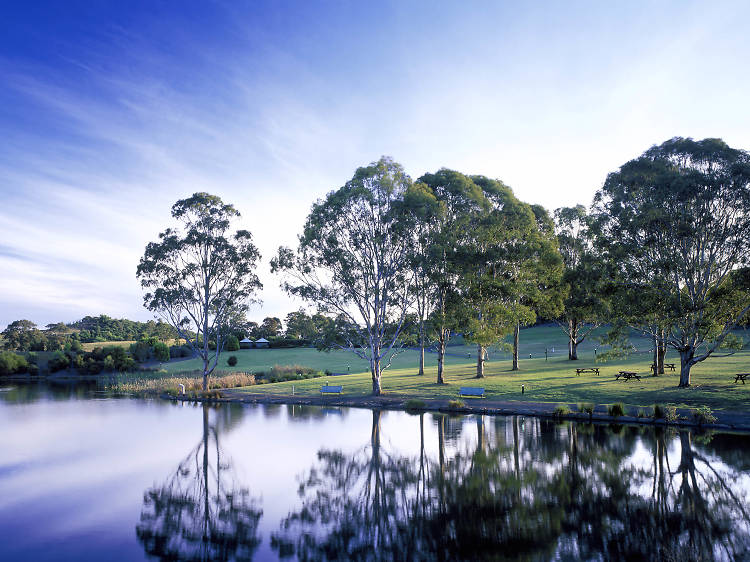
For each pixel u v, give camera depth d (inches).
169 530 551.5
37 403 1704.0
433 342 2065.7
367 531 539.8
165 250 1895.9
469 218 1641.2
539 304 2073.1
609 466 761.0
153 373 2856.8
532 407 1256.8
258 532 543.2
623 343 1622.8
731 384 1332.4
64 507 630.5
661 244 1333.7
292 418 1288.1
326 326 1669.5
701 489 649.0
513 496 640.4
